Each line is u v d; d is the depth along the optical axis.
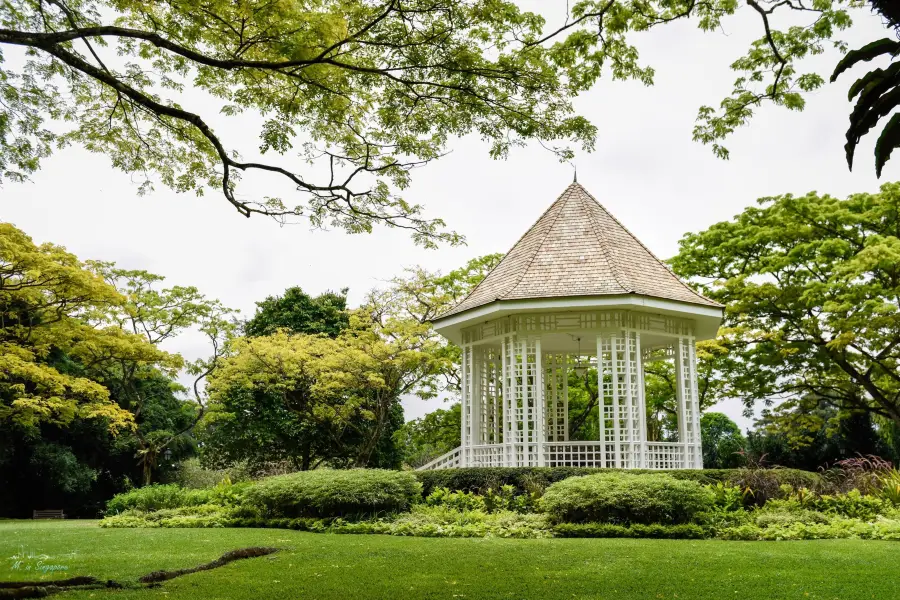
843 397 24.06
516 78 8.81
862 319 19.84
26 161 10.37
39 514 28.02
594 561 8.76
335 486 13.68
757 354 24.00
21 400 21.34
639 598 6.61
